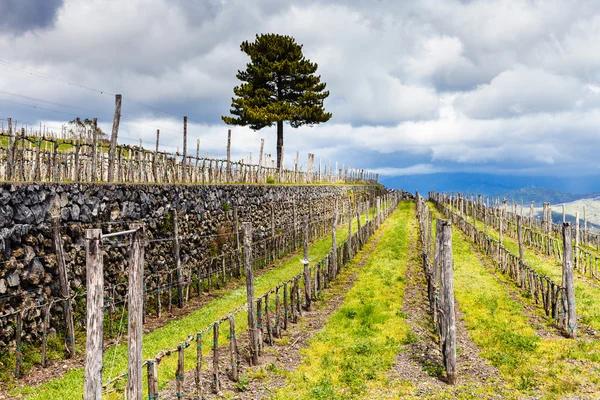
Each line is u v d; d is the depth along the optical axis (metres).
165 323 21.61
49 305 16.00
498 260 32.38
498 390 13.16
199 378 12.51
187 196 27.34
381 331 19.03
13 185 15.60
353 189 83.06
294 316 21.16
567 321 18.00
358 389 13.48
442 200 91.75
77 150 19.62
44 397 12.65
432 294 21.45
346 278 30.20
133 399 9.35
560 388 12.98
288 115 57.50
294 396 13.00
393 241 44.22
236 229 33.12
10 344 15.24
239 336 18.48
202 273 28.20
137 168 26.19
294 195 49.12
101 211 20.11
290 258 39.00
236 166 40.78
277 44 58.44
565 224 18.20
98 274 8.31
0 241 14.94
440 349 17.14
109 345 18.19
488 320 20.28
